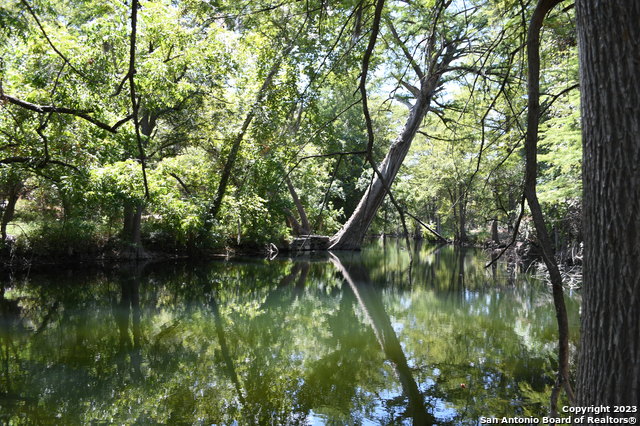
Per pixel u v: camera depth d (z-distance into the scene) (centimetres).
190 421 504
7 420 502
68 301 1165
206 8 564
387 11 830
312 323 989
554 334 870
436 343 818
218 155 1898
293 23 593
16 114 1045
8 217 1500
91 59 1110
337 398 569
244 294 1328
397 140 2020
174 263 1914
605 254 182
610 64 179
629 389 174
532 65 209
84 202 1371
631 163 174
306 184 2366
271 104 1512
